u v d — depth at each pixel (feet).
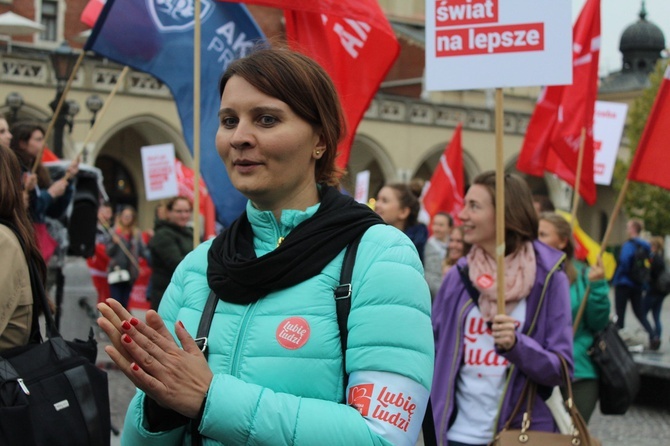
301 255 7.50
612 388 19.11
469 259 15.26
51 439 9.22
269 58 7.79
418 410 7.35
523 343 13.62
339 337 7.45
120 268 48.01
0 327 9.87
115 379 34.09
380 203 24.80
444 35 15.25
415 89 138.72
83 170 25.66
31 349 9.68
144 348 6.78
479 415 14.53
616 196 148.05
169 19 20.12
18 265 10.09
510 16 14.92
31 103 89.81
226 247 7.94
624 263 52.31
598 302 19.02
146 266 55.47
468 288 15.01
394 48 19.51
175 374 6.87
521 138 136.98
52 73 91.04
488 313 14.62
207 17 19.95
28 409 9.07
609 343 19.16
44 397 9.34
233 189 19.70
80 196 25.62
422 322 7.48
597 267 19.31
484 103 135.54
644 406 35.32
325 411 7.04
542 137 27.25
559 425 14.06
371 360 7.30
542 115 27.25
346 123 8.29
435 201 44.65
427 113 125.29
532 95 139.85
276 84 7.64
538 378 13.78
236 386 7.00
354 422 7.04
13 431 8.93
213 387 6.95
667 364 35.12
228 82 7.84
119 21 20.02
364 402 7.20
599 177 35.19
